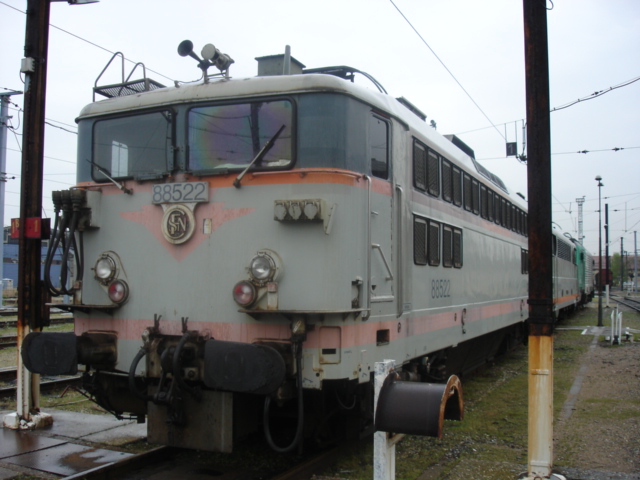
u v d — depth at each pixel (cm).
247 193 514
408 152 647
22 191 711
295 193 501
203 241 524
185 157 541
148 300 540
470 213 909
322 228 491
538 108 538
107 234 565
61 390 908
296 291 493
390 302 583
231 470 555
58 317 2009
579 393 931
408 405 369
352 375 502
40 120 720
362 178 527
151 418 535
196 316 521
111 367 552
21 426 686
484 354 1146
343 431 617
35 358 541
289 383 498
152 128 561
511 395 944
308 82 510
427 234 705
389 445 380
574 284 2873
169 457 591
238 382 461
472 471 555
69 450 610
